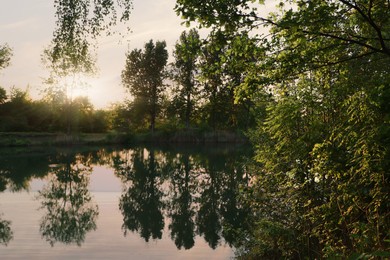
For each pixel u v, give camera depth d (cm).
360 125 579
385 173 567
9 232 1348
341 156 654
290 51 680
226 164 3391
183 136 6134
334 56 711
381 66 705
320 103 721
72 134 5862
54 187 2361
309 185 829
